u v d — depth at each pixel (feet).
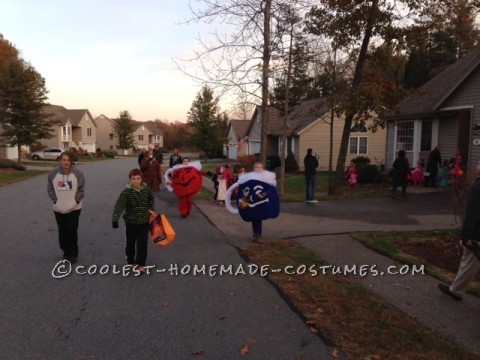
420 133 66.80
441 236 29.22
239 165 103.04
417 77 111.24
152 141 374.84
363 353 13.91
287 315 16.96
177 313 17.19
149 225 22.99
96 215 39.78
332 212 40.37
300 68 53.78
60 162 23.94
